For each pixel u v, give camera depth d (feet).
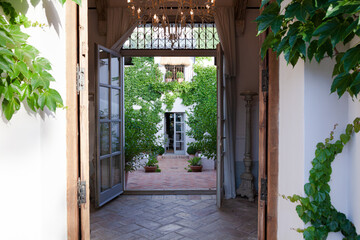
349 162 5.71
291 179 6.15
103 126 16.80
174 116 41.75
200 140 32.55
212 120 26.17
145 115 29.09
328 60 5.65
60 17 5.80
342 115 5.67
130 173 28.60
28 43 4.71
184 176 26.91
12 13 4.42
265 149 6.94
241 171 18.88
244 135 18.92
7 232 4.28
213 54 19.16
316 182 5.56
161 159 39.14
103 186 16.78
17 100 4.47
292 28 4.79
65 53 5.95
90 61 18.47
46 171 5.33
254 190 18.35
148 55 19.10
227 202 17.11
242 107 18.90
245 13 18.25
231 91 18.61
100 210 15.74
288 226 6.25
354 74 4.55
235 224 13.61
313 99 5.61
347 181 5.76
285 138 6.47
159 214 15.05
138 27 18.78
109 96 17.30
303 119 5.61
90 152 18.19
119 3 18.08
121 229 13.08
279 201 6.74
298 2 4.41
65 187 5.96
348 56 4.11
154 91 40.16
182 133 42.32
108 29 17.98
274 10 4.91
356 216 5.48
